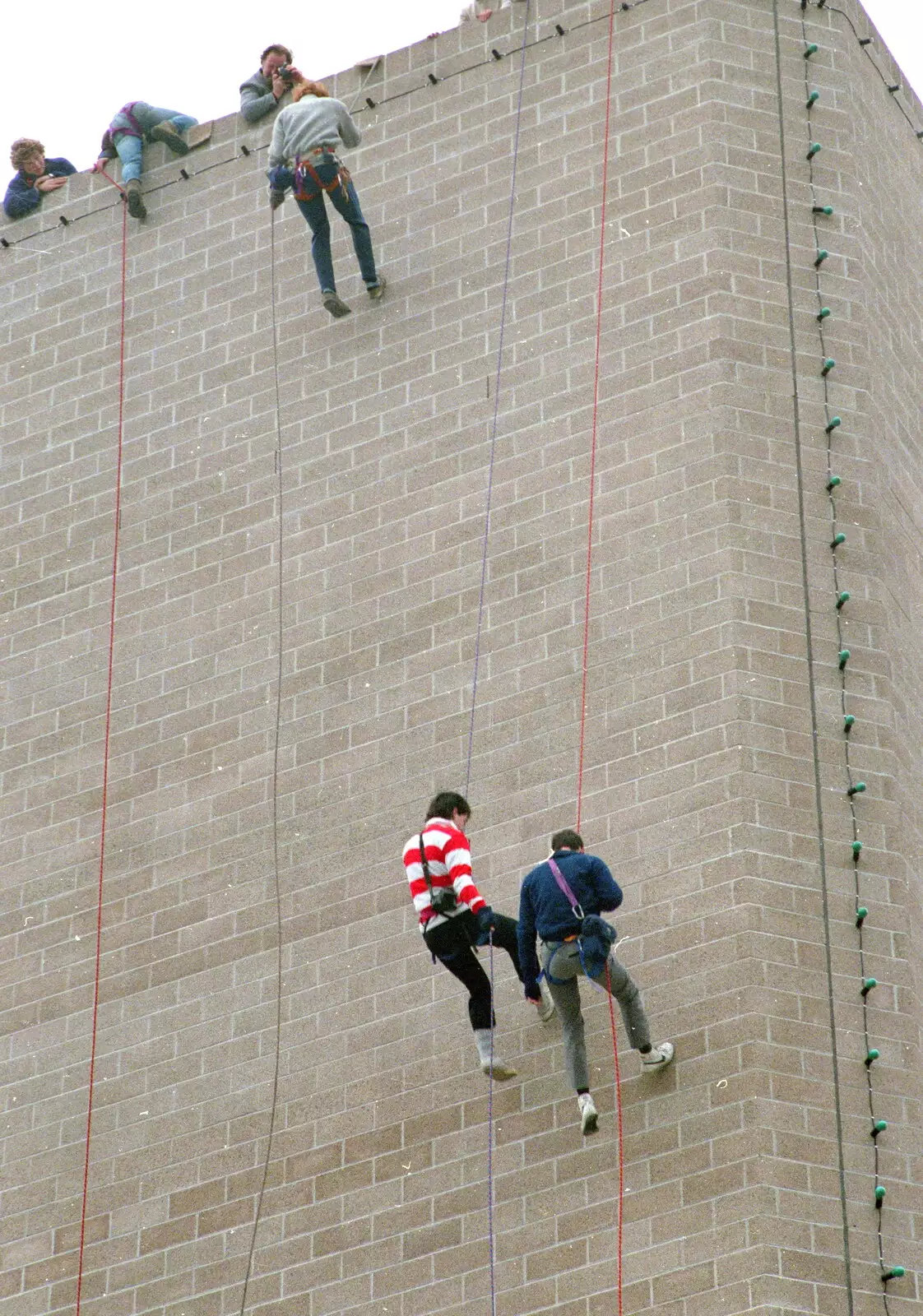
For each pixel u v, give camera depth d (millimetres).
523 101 26938
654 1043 21406
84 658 26531
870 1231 20484
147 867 24984
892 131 27281
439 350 26031
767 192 25453
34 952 25141
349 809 24156
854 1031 21328
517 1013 22312
